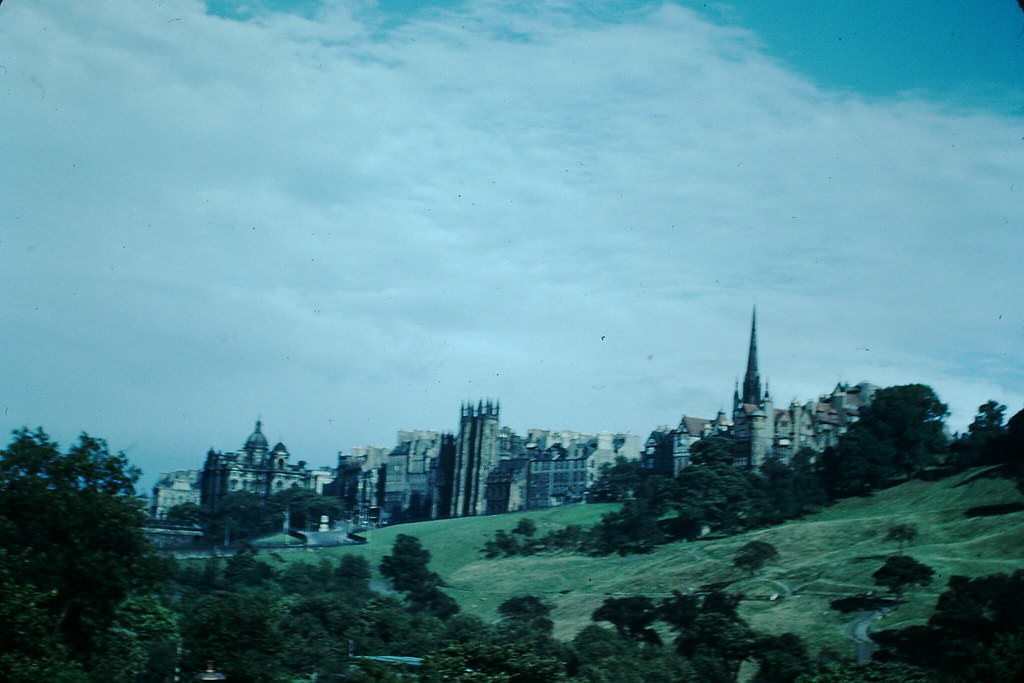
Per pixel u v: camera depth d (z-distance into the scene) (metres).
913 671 164.25
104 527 123.94
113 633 138.50
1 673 96.19
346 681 158.75
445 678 138.12
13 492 123.69
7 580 104.81
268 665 128.50
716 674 187.62
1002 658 128.88
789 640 195.88
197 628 128.50
